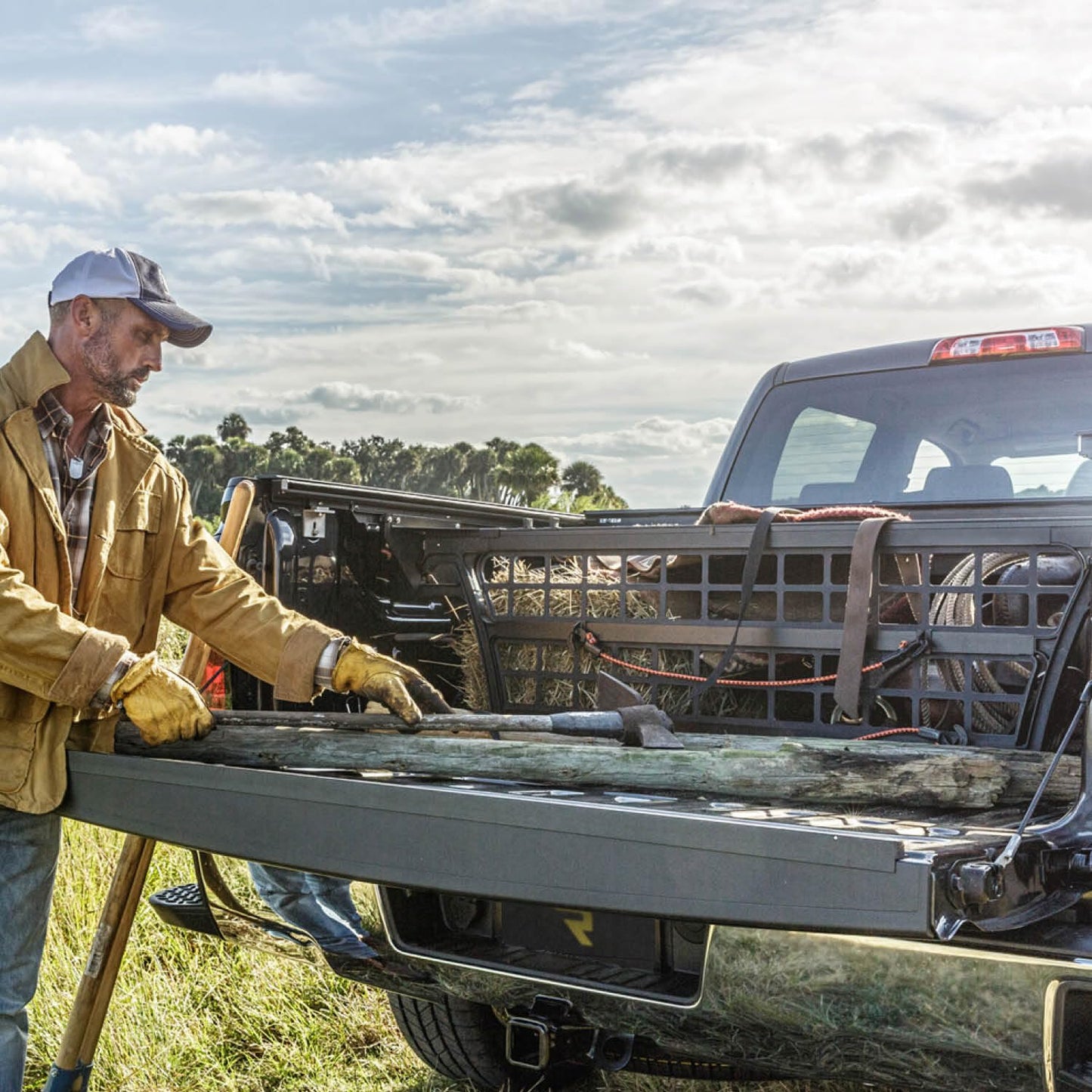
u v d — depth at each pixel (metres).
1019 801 2.22
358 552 3.11
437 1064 3.20
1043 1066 1.76
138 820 2.29
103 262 2.47
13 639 2.25
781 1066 2.07
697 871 1.71
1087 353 3.74
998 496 3.88
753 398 4.37
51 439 2.49
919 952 1.84
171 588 2.72
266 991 3.70
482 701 3.23
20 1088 2.58
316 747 2.37
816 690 2.62
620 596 2.88
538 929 2.37
